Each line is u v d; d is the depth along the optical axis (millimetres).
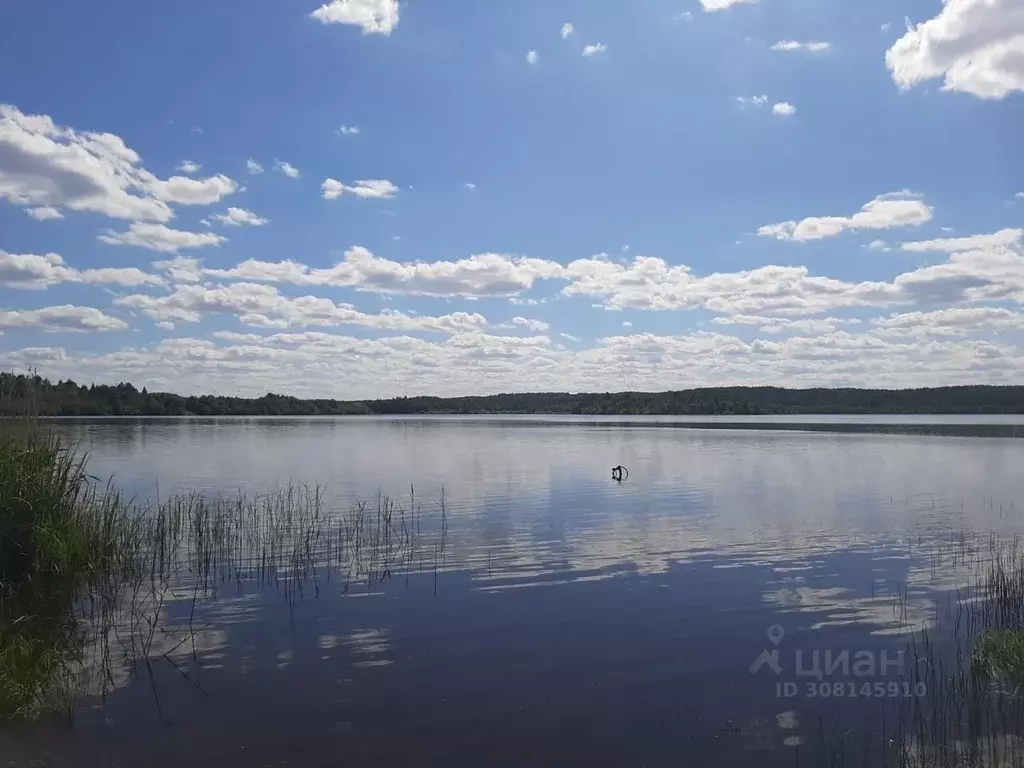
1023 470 42125
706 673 11742
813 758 9211
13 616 14523
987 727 9977
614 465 45656
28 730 9867
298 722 10078
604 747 9477
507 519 25422
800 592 16109
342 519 25312
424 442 72438
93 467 42875
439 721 10117
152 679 11500
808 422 141125
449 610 14891
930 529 23531
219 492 32219
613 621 14188
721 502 29531
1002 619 14266
